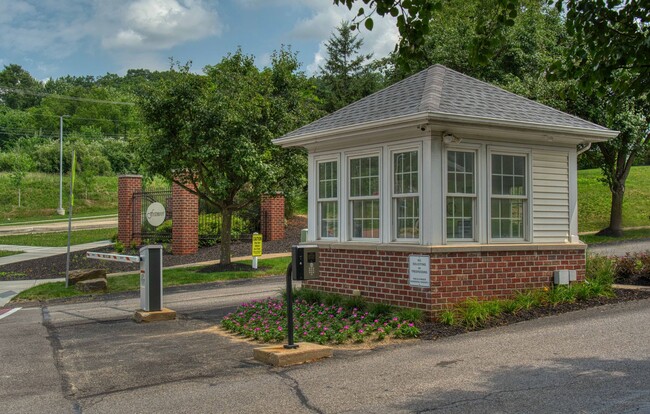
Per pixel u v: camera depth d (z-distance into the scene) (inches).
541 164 426.9
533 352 298.8
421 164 387.2
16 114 3597.4
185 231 911.0
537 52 1033.5
